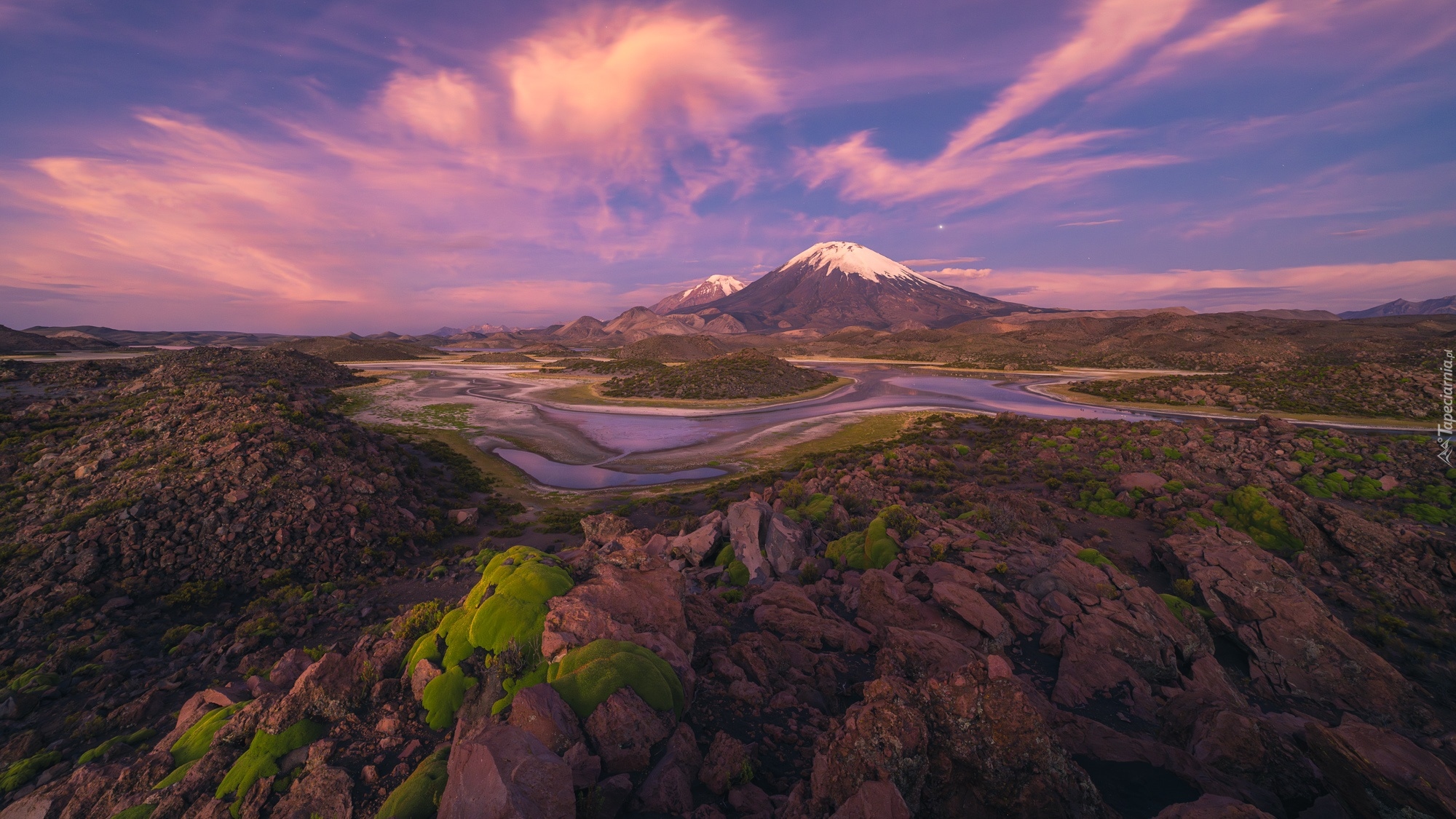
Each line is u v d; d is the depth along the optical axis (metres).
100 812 12.16
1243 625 23.89
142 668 24.16
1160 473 52.59
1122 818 8.66
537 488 60.91
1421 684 23.45
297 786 10.34
